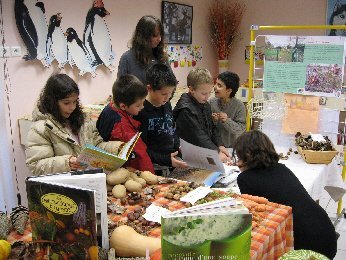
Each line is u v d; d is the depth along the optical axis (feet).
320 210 5.56
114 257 3.54
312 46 7.73
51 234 3.46
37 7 9.95
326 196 10.98
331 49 7.57
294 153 8.45
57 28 10.57
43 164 5.11
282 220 4.33
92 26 11.68
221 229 3.14
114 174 4.87
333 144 8.17
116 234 3.80
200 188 5.03
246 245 3.23
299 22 16.96
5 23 9.30
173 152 7.07
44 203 3.42
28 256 3.53
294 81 8.09
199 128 7.55
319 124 8.32
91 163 4.86
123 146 5.50
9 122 9.84
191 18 16.52
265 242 3.87
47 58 10.43
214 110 9.65
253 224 4.15
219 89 9.43
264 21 17.69
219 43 18.04
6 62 9.48
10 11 9.37
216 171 6.38
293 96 8.38
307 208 5.40
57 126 5.46
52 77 5.43
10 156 10.03
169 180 5.31
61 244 3.44
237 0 18.01
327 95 7.86
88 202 3.21
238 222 3.16
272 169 5.65
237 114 9.62
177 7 15.49
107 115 6.20
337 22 16.12
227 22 17.83
